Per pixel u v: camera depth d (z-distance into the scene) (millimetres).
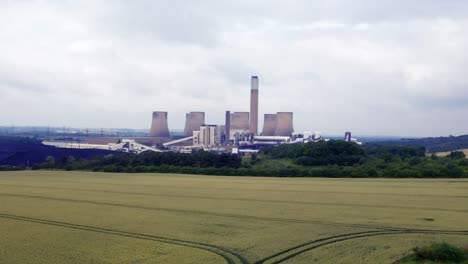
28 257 30094
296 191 72125
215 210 51719
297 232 38438
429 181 87938
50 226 41844
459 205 54188
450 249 27672
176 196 66188
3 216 47844
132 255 30625
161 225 42188
